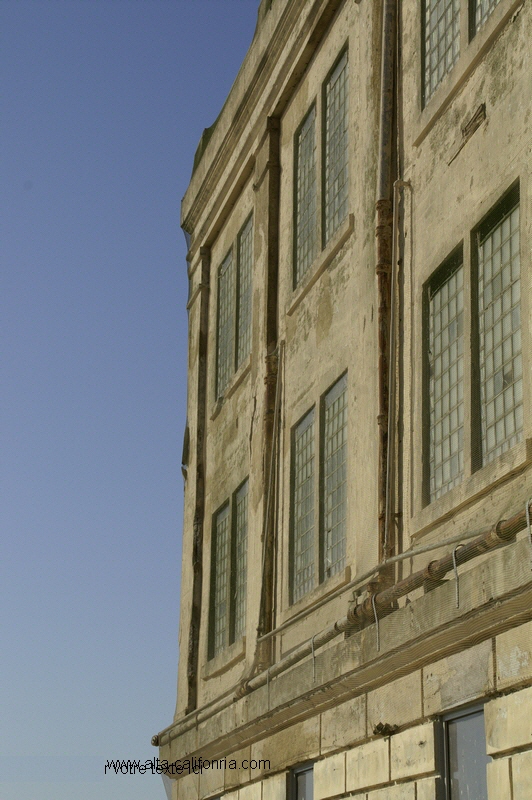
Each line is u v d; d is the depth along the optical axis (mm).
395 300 12656
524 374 9656
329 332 14930
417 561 11328
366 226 13688
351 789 11953
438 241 11797
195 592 20172
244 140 19672
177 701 20453
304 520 15297
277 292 17500
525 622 8805
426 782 10281
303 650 13406
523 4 10477
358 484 13055
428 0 12984
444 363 11570
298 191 17234
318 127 16266
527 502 8500
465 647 9695
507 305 10344
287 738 14102
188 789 18781
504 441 10148
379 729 11141
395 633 10609
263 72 18625
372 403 12867
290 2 17281
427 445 11695
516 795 8773
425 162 12398
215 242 22000
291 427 16062
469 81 11484
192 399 21812
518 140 10242
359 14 14852
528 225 9820
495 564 8953
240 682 15953
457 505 10500
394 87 13523
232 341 19984
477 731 9703
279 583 15711
